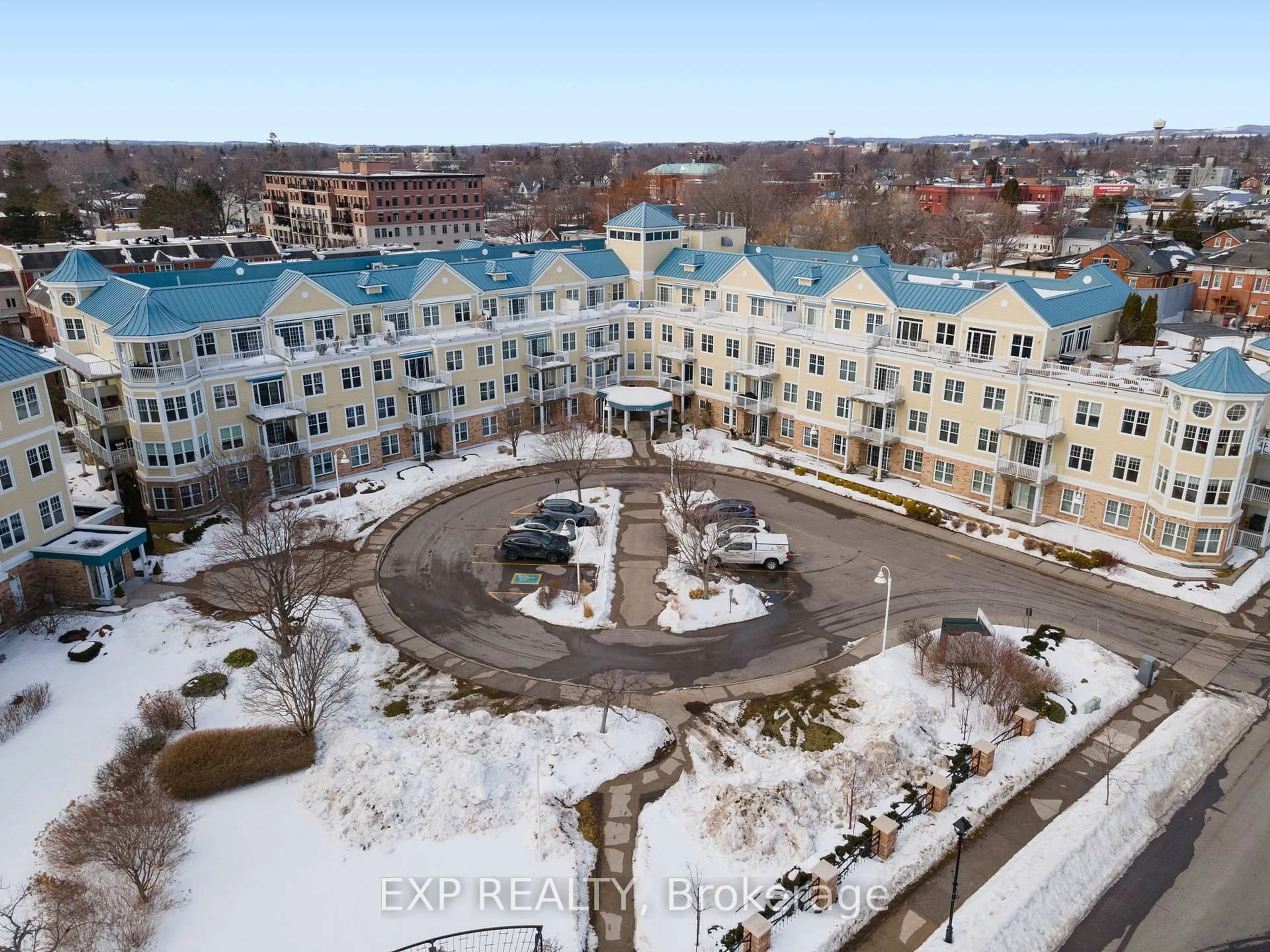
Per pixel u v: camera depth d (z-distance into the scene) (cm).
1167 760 3403
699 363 7506
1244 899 2792
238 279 6688
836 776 3194
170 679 3875
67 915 2578
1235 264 9256
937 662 3884
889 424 6306
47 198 15938
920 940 2600
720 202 15425
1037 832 3030
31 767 3294
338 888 2739
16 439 4353
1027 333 5559
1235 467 4675
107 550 4491
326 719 3562
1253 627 4366
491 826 2992
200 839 2938
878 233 13450
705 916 2666
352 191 16350
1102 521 5322
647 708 3725
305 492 6012
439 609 4588
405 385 6519
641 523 5619
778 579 4900
